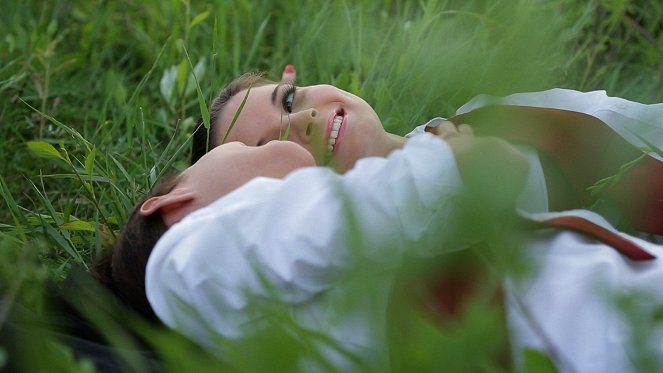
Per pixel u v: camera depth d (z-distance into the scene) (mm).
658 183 2844
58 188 3898
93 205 3402
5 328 2201
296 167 2637
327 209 2260
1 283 2422
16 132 4098
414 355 1698
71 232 3295
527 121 2820
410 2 4715
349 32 4508
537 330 2168
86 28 4973
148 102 4398
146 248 2602
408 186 2254
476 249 2123
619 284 2221
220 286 2305
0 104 4250
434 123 3180
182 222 2416
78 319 2557
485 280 2178
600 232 2354
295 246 2264
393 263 2215
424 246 2199
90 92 4551
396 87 3947
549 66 1712
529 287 2234
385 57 4410
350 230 1862
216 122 3219
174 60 4582
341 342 2162
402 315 2184
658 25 4844
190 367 1815
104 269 2783
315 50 4539
